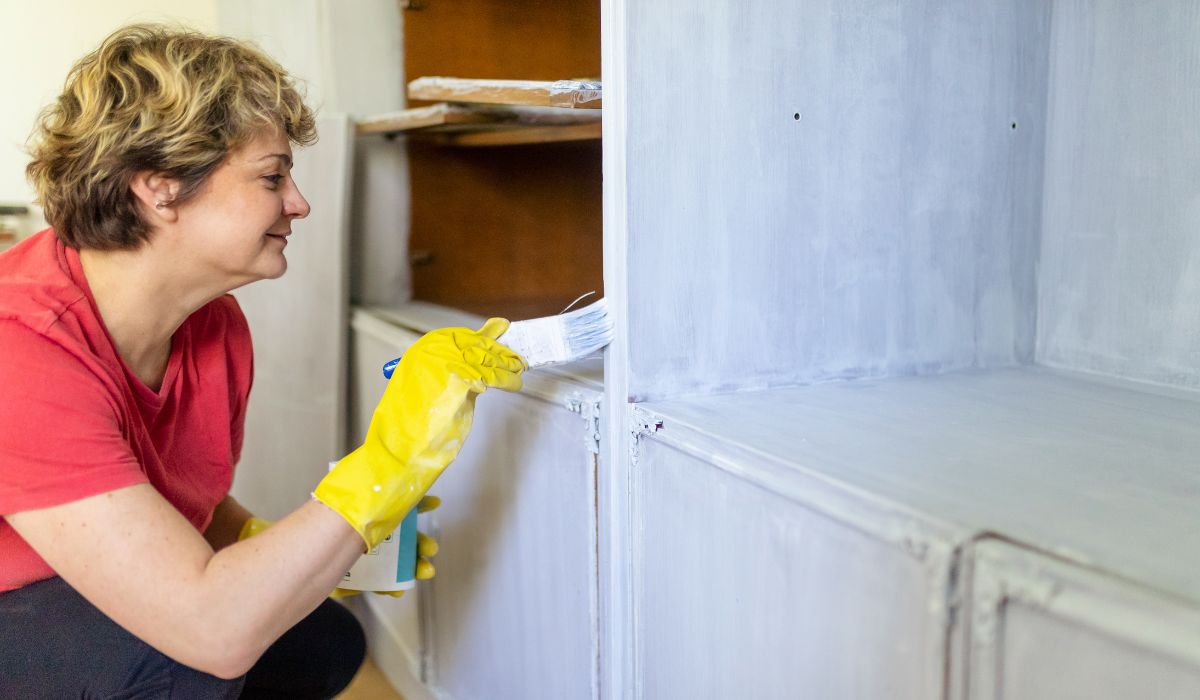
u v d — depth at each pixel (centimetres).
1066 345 133
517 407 135
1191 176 115
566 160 238
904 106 122
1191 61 114
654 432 106
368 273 226
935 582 69
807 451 89
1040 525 69
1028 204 134
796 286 119
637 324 110
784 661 88
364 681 203
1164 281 119
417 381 103
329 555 95
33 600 99
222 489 126
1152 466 84
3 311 91
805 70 114
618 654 117
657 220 108
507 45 229
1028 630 63
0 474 87
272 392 232
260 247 104
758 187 114
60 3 224
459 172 230
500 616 148
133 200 96
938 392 117
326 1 215
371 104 223
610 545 115
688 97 108
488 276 236
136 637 98
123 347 105
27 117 224
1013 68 129
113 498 89
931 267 128
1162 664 55
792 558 85
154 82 94
